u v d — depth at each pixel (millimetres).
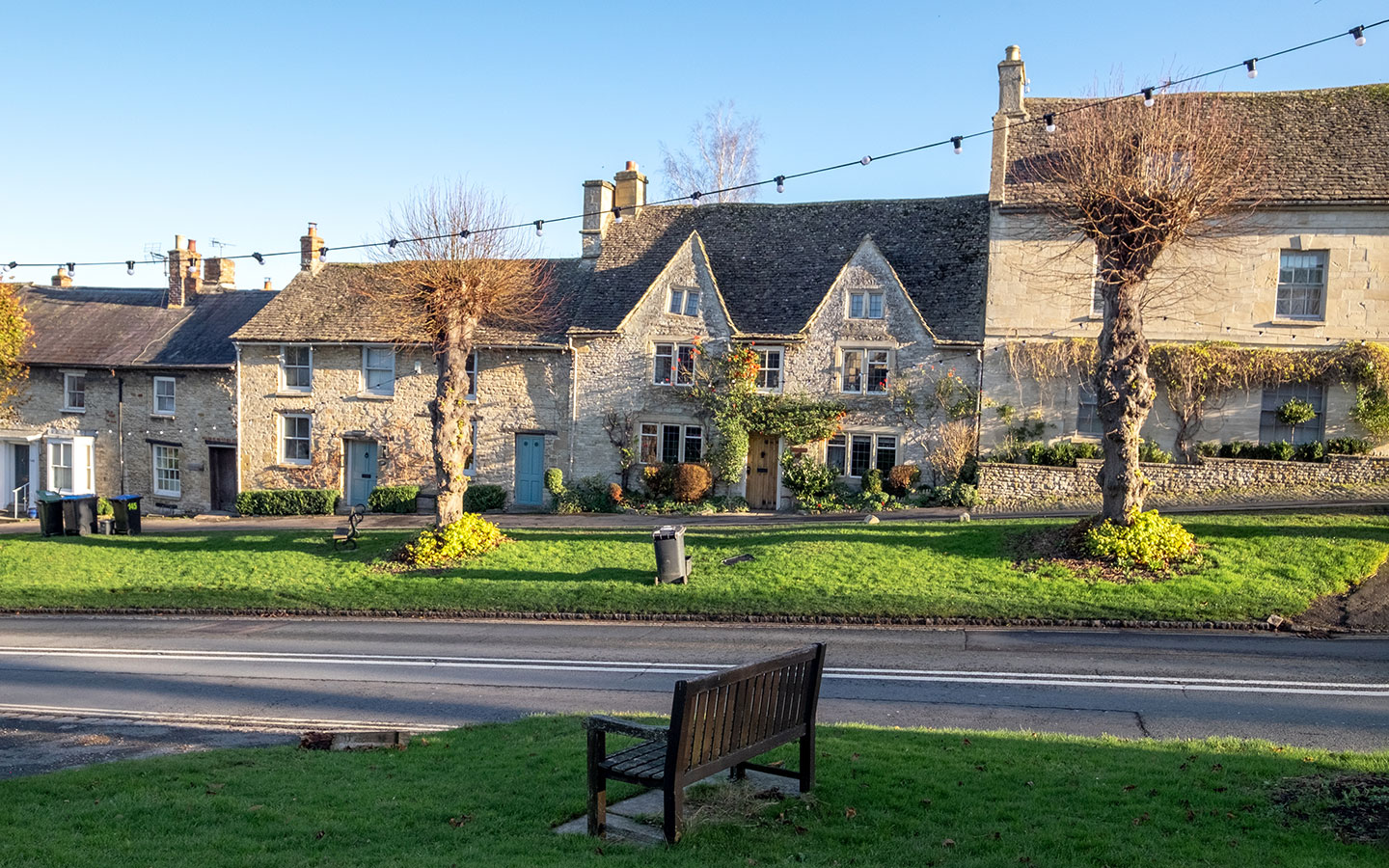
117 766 9867
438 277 25875
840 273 31766
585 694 13859
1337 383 27672
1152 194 19688
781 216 35438
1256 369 27938
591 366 33875
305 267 38938
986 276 31484
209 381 37844
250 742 11609
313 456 36625
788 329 32281
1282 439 28297
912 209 34031
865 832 7406
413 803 8391
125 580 23469
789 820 7742
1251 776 8648
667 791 7242
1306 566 18422
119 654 17422
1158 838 7129
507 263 27703
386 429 35875
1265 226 28141
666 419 33219
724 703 7648
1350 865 6500
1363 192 27281
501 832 7621
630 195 37344
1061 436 29781
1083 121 21812
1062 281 29641
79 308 42750
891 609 18062
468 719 12750
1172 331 29047
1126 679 13719
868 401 31453
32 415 41062
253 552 25641
